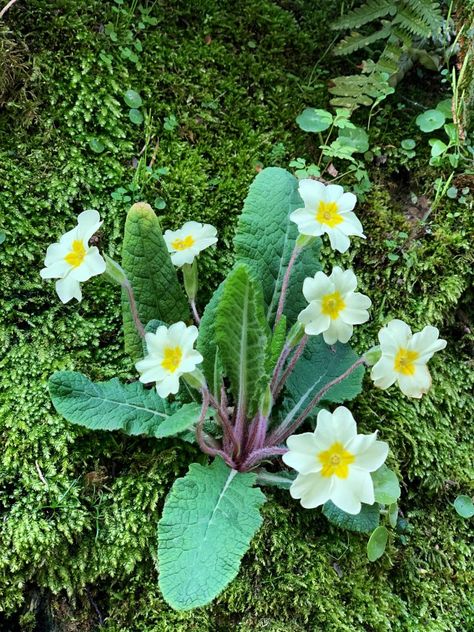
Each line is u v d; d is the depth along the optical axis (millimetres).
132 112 310
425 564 285
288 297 274
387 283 318
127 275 253
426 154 351
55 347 269
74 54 306
